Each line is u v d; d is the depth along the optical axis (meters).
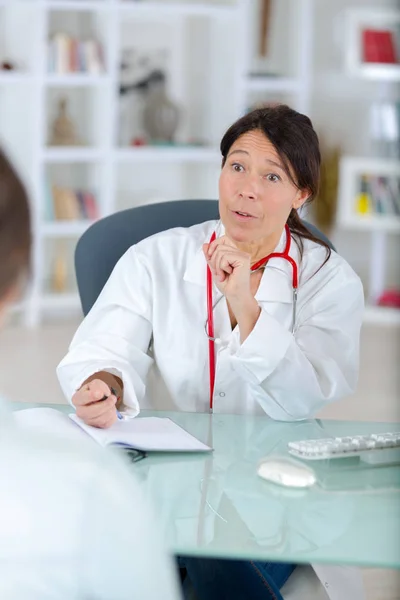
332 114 7.97
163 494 1.63
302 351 2.24
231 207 2.23
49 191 6.66
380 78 7.39
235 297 2.11
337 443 1.86
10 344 6.07
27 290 0.88
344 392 2.24
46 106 6.90
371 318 7.17
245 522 1.52
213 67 7.08
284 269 2.31
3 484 0.85
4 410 0.92
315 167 2.25
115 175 7.08
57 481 0.86
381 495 1.67
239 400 2.30
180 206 2.75
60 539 0.84
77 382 2.14
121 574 0.84
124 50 7.05
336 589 2.01
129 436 1.88
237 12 6.72
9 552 0.83
